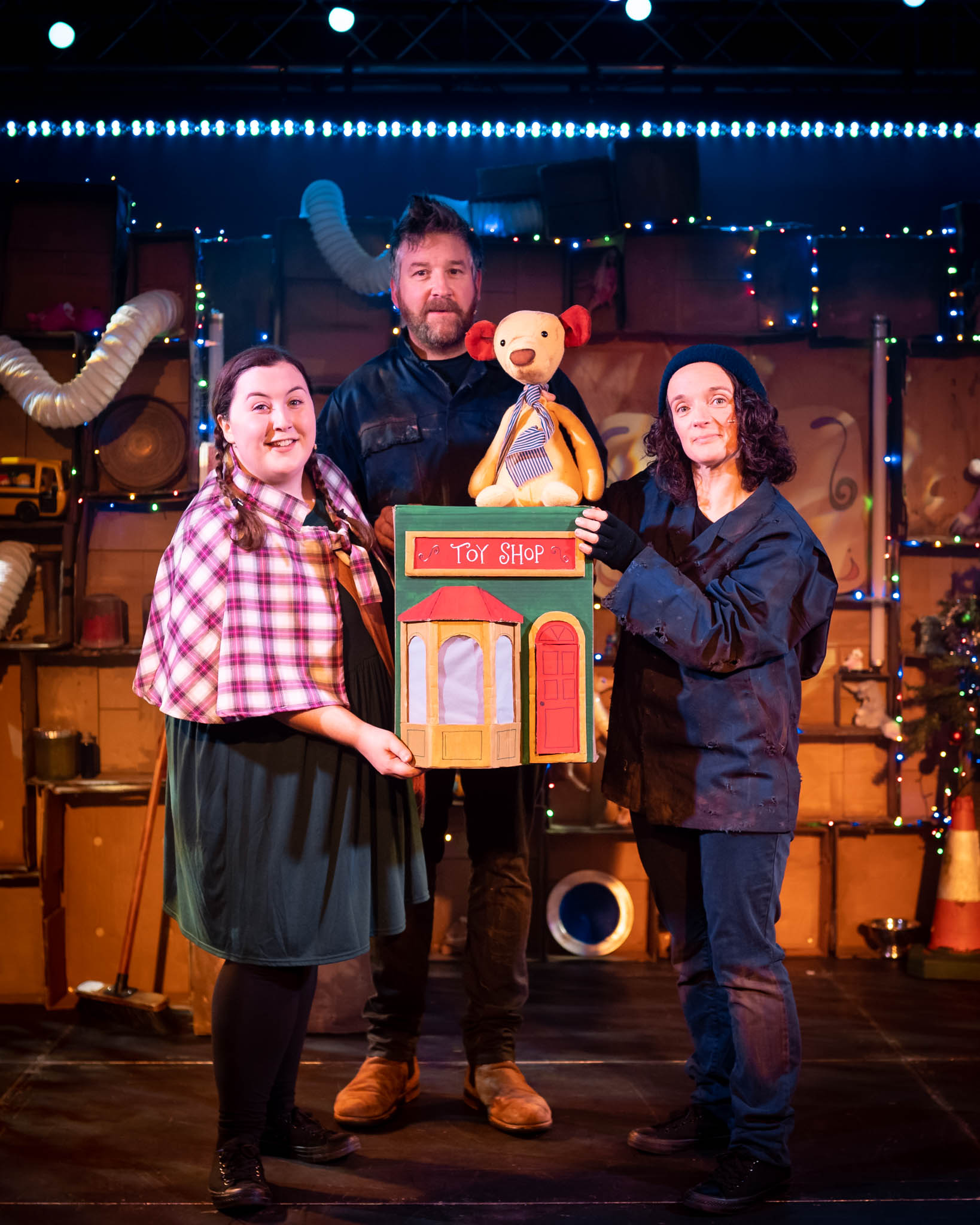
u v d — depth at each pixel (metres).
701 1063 2.37
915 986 3.55
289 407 2.07
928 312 3.98
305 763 2.05
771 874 2.18
